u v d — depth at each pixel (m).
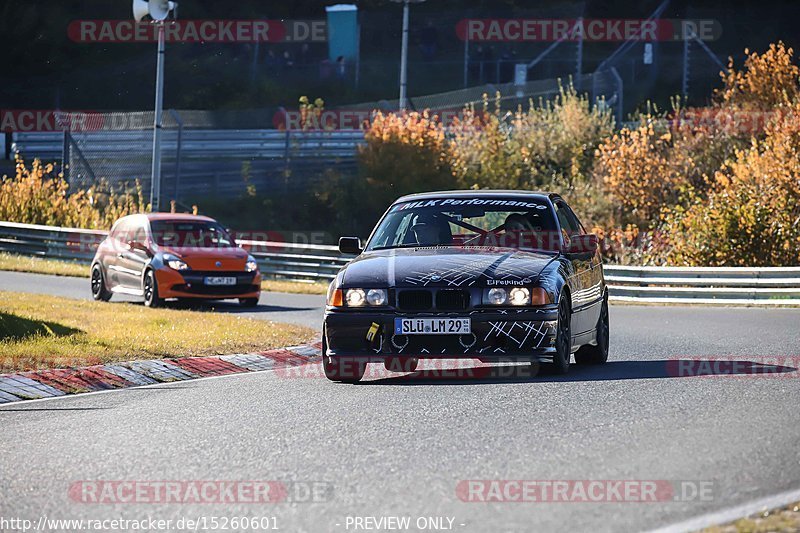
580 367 39.97
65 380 37.22
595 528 17.55
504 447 24.00
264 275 107.44
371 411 29.42
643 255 106.25
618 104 174.62
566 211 42.31
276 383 36.88
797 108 108.31
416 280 35.03
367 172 151.38
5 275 94.00
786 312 72.81
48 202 121.88
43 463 24.08
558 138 154.88
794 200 98.50
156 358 42.22
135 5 104.00
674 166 126.69
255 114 170.88
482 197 40.81
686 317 68.44
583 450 23.45
